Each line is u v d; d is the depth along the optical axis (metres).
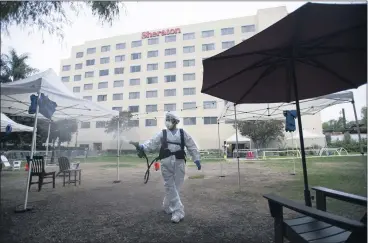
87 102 6.33
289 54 2.14
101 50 40.78
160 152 3.62
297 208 1.66
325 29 1.70
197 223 3.29
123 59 39.38
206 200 4.63
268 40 1.86
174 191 3.50
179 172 3.58
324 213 1.52
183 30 37.53
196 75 35.66
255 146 28.00
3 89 4.51
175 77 36.38
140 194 5.43
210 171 10.33
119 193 5.56
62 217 3.67
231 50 1.93
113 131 31.72
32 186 6.72
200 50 36.25
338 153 19.89
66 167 7.11
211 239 2.72
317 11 1.48
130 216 3.68
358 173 7.89
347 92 5.34
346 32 1.74
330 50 2.05
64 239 2.81
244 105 6.50
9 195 5.45
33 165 6.07
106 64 40.00
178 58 36.84
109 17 4.33
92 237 2.86
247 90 2.85
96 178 8.51
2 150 18.48
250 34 34.88
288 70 2.64
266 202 4.41
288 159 17.16
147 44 38.69
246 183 6.68
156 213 3.83
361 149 5.63
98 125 37.62
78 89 40.66
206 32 36.59
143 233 2.95
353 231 1.32
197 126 33.81
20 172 10.79
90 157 26.22
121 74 38.88
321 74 2.64
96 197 5.12
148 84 37.28
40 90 4.58
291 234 1.83
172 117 3.69
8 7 3.80
